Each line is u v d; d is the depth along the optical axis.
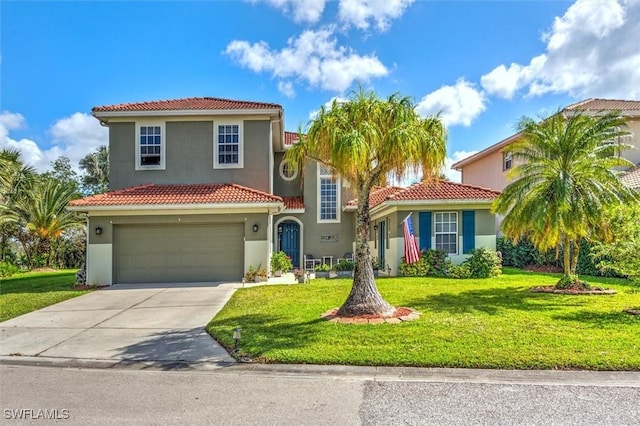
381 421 4.80
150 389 5.91
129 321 10.11
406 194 18.77
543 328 8.35
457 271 17.64
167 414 5.05
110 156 19.27
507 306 10.71
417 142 8.87
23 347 8.03
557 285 13.59
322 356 6.86
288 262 19.92
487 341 7.46
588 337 7.68
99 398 5.59
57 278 20.94
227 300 12.73
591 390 5.64
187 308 11.62
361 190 9.96
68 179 45.75
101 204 16.25
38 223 28.38
